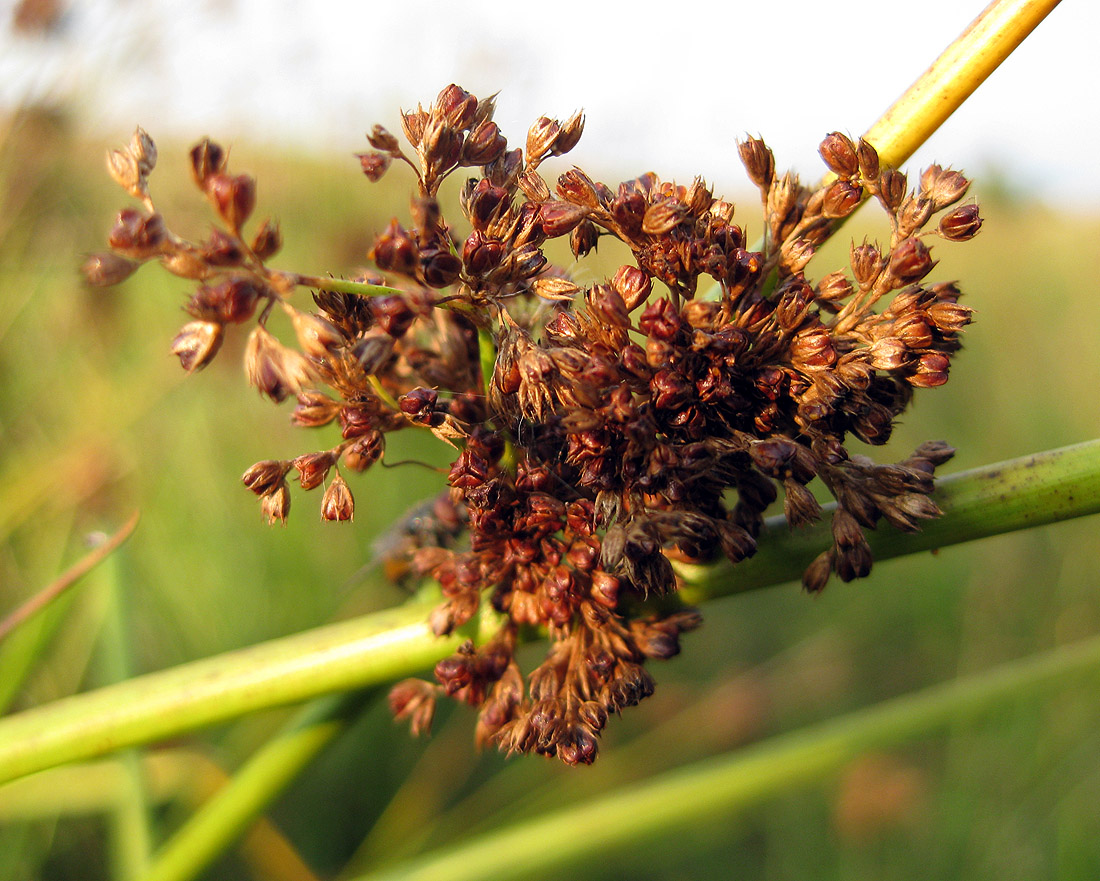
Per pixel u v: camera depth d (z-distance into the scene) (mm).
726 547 69
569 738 69
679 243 68
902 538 72
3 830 157
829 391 66
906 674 241
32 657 103
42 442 195
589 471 67
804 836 194
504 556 72
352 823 192
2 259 184
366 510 219
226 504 217
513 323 67
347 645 77
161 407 219
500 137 69
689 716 216
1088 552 263
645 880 182
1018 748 202
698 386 66
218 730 182
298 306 227
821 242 72
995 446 317
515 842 108
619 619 72
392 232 62
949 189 68
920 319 66
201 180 58
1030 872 185
